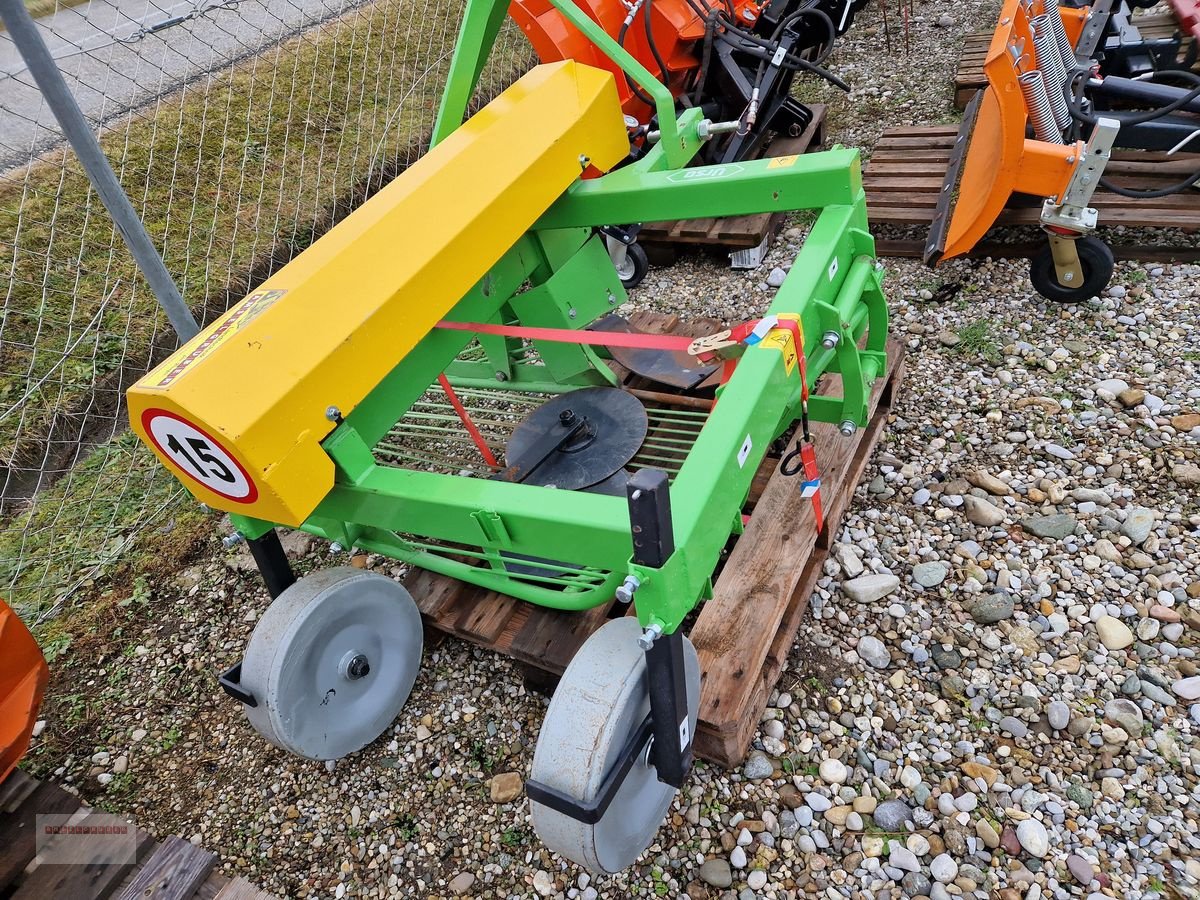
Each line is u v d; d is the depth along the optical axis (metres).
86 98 5.30
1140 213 3.46
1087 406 2.91
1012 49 2.85
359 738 2.24
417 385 2.14
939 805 1.96
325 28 6.36
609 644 1.62
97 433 3.70
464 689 2.46
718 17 4.03
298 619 1.96
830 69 5.73
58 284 4.12
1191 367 2.96
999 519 2.58
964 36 5.67
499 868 2.03
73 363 3.82
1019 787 1.97
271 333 1.70
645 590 1.35
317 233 4.70
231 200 4.79
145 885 1.92
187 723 2.55
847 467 2.51
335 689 2.14
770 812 2.00
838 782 2.04
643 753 1.67
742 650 2.05
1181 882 1.76
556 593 2.11
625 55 2.45
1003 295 3.49
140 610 2.95
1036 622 2.31
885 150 4.38
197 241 4.50
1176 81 3.91
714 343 1.72
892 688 2.22
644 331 3.29
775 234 4.22
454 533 1.69
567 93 2.42
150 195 4.67
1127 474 2.65
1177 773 1.95
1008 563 2.47
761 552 2.28
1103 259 3.17
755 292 3.85
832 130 4.98
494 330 2.08
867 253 2.17
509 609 2.40
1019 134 2.88
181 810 2.30
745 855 1.93
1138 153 3.88
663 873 1.94
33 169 4.62
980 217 3.15
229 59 5.88
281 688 1.95
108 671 2.75
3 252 4.15
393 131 5.47
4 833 2.09
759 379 1.60
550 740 1.53
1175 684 2.10
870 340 2.50
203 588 3.00
